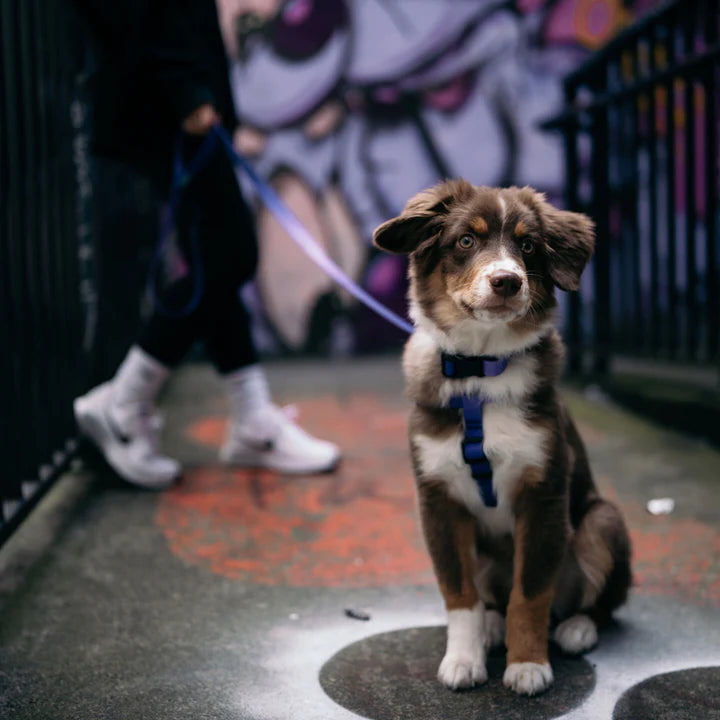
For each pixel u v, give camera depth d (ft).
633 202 11.87
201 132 7.36
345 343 17.22
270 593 6.38
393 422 10.68
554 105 16.81
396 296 17.19
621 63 12.04
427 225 5.84
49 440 7.50
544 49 16.70
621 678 5.56
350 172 16.96
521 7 16.62
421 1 16.65
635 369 14.39
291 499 7.84
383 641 5.88
